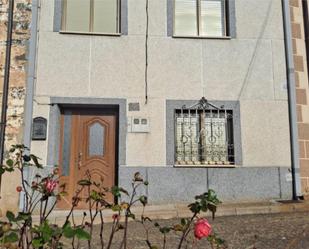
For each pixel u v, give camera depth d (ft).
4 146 24.32
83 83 25.75
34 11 26.05
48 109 25.20
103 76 25.96
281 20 27.96
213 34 27.89
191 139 26.20
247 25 27.63
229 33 27.45
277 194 25.68
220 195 25.23
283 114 26.71
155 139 25.52
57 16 26.27
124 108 25.76
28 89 25.08
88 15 27.12
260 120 26.48
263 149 26.13
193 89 26.43
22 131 24.72
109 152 26.25
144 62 26.37
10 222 5.66
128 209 7.00
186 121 26.40
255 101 26.68
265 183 25.71
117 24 27.22
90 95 25.66
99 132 26.45
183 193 25.04
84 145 26.21
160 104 25.99
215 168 25.54
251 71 27.02
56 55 25.85
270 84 26.96
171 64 26.55
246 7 27.86
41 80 25.46
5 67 25.11
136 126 25.54
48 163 24.48
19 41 25.70
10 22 25.63
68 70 25.77
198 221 6.31
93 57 26.12
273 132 26.43
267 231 16.05
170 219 20.80
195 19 27.94
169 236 15.26
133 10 26.99
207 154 26.08
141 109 25.81
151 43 26.68
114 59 26.25
